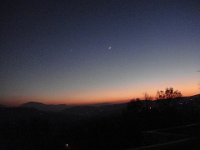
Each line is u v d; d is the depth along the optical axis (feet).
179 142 20.88
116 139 74.02
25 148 63.93
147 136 49.60
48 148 71.72
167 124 86.28
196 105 93.40
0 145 59.62
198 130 44.42
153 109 100.58
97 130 84.17
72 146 75.05
